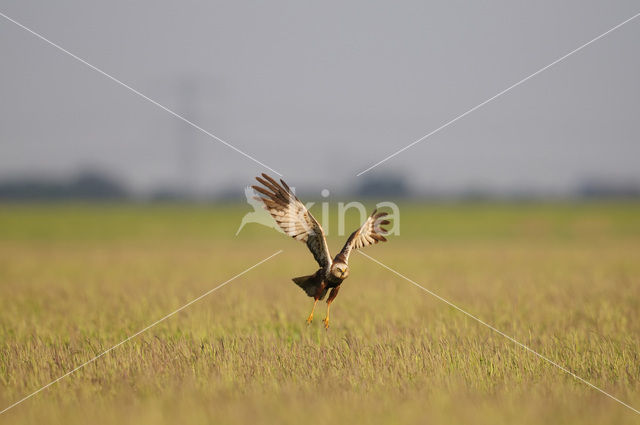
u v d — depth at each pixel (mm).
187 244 87188
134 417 15664
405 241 91250
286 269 54062
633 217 127125
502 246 80062
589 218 127000
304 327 26875
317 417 15484
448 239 94812
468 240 92312
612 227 111938
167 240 94875
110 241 92125
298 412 15766
